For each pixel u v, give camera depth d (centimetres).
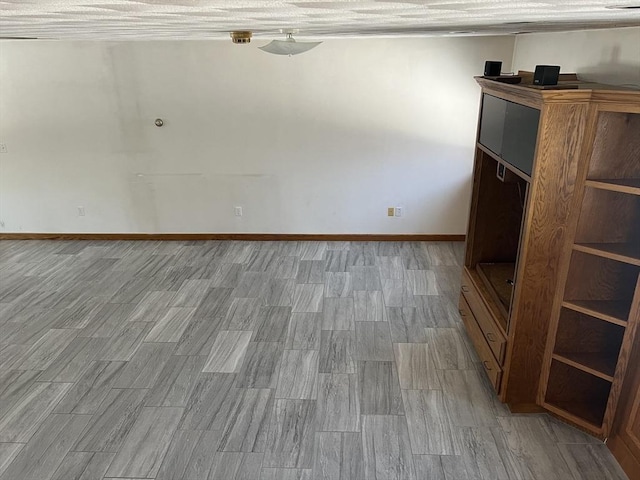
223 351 346
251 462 250
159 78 498
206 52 487
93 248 541
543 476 239
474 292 338
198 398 297
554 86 227
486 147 314
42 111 513
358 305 409
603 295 251
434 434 267
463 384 308
